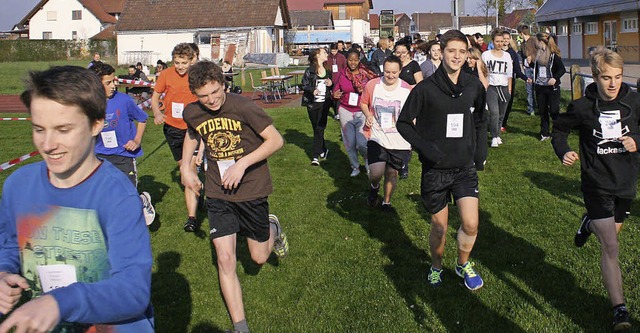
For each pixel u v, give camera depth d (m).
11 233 2.46
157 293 5.17
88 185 2.30
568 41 39.69
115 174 2.35
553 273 5.21
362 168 9.63
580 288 4.91
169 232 6.72
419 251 5.92
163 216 7.33
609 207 4.37
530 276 5.18
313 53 9.87
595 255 5.53
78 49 59.03
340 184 8.71
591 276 5.08
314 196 8.10
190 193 6.62
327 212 7.34
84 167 2.31
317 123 9.98
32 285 2.42
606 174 4.36
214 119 4.38
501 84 10.48
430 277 5.12
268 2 50.75
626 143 4.20
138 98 20.17
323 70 9.92
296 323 4.57
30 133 14.28
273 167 9.94
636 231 6.05
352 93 8.66
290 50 58.72
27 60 58.06
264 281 5.34
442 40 4.62
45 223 2.33
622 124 4.34
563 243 5.89
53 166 2.19
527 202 7.33
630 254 5.49
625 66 25.69
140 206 2.34
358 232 6.55
